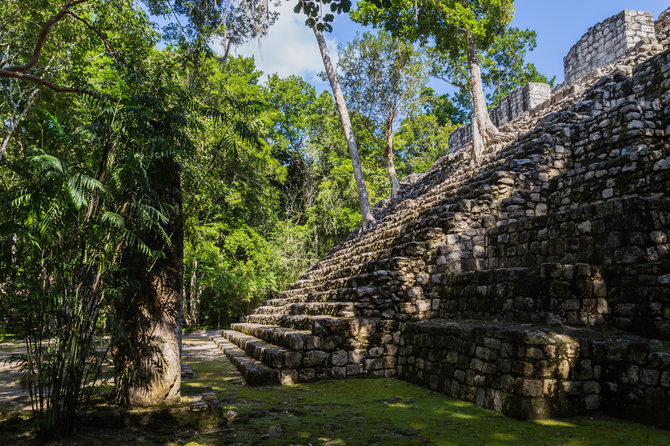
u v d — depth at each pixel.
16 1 9.69
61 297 3.61
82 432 3.77
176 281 4.59
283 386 6.55
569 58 16.36
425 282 7.70
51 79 10.34
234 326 14.39
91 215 3.89
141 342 4.27
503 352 4.91
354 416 4.73
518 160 8.78
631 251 5.51
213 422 4.22
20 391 5.89
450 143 22.12
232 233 19.56
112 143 4.21
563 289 5.27
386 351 7.28
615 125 8.11
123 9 10.38
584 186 7.72
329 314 8.17
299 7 5.00
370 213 16.67
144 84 5.19
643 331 4.81
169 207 4.50
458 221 8.18
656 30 12.59
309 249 26.41
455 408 5.01
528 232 7.20
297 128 31.09
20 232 3.59
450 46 14.80
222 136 10.73
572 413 4.48
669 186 6.18
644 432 3.89
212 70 15.73
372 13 14.68
